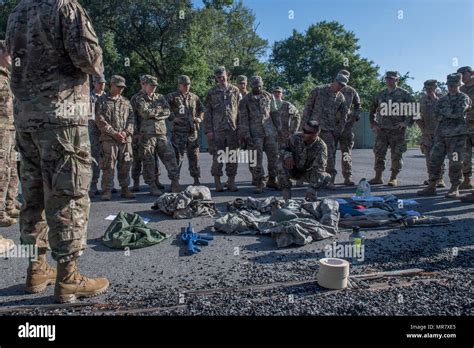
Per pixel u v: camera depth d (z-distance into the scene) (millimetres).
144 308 2975
